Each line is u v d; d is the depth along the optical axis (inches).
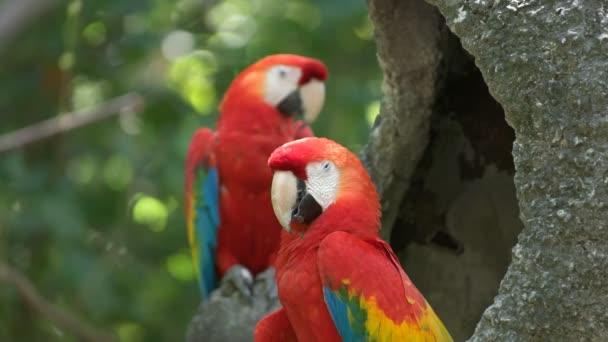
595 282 152.6
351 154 199.2
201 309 285.0
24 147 425.4
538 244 157.5
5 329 421.4
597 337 153.1
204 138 306.3
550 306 155.0
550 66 158.1
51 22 430.9
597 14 156.6
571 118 156.1
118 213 441.1
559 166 156.8
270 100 304.0
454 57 232.7
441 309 246.8
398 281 189.0
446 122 240.1
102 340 395.9
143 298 436.8
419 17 210.7
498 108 239.6
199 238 305.0
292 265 195.2
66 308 424.2
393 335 184.5
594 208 152.9
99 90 455.8
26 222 399.5
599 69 154.8
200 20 464.4
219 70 438.3
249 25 470.3
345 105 429.1
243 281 291.6
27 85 430.0
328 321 191.5
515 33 161.9
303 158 193.8
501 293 161.3
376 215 196.5
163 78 450.9
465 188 242.8
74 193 411.5
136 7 426.9
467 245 244.5
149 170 426.3
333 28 446.6
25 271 425.7
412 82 217.8
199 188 304.0
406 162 231.8
